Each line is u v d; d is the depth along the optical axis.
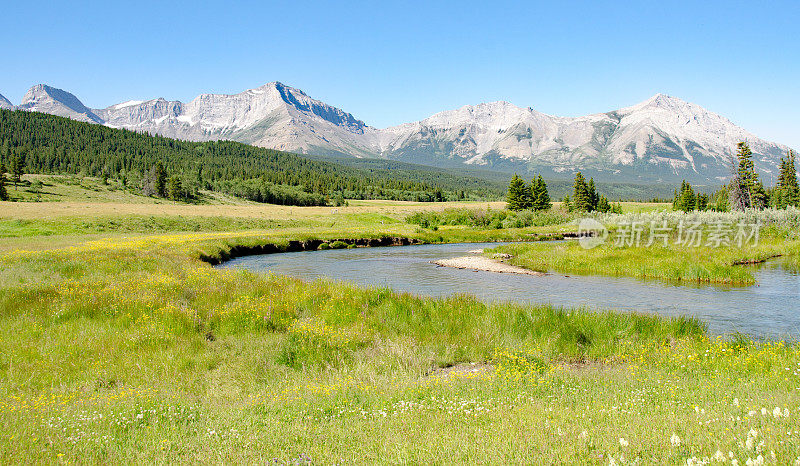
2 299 14.58
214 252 37.91
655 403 6.83
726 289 22.77
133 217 65.94
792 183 87.69
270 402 7.39
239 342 11.78
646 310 17.70
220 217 76.25
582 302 19.59
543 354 11.17
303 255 43.19
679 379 8.46
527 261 34.12
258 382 9.18
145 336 11.62
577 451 4.78
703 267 26.59
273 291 18.23
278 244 48.12
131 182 157.62
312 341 11.42
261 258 40.59
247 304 15.20
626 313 14.94
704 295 21.06
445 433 5.54
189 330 12.57
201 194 150.25
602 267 30.45
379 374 9.56
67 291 15.97
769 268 29.48
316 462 4.89
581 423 5.77
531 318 13.95
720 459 4.19
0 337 11.24
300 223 81.25
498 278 27.55
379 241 55.62
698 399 6.98
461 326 13.62
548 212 96.44
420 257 40.78
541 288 23.61
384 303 16.02
